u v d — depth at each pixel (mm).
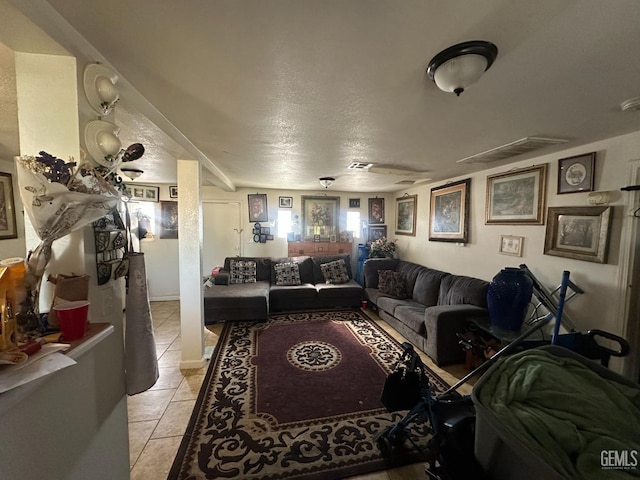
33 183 764
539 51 1014
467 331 2676
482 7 812
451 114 1625
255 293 3859
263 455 1583
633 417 994
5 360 624
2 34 831
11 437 661
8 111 1644
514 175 2805
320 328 3600
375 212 5645
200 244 2572
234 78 1249
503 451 953
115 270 1169
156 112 1606
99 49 1049
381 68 1151
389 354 2877
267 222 5316
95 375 1020
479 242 3287
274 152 2564
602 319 2070
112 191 1005
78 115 969
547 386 1085
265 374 2467
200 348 2582
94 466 1005
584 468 832
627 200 1929
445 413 1541
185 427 1808
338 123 1791
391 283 4195
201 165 2615
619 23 854
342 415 1932
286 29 923
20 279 780
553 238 2400
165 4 820
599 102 1443
